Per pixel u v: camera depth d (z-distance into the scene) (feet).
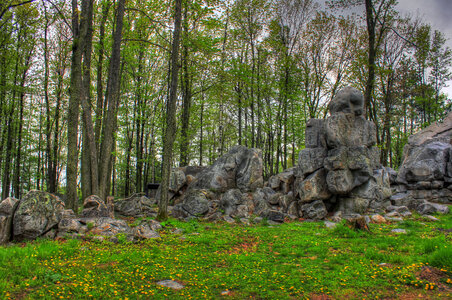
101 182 52.37
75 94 48.78
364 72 83.56
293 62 92.68
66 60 90.68
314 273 22.79
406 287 19.34
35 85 87.81
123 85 93.25
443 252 22.56
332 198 56.90
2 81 80.38
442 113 127.13
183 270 23.97
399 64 105.60
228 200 57.57
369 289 19.34
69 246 29.45
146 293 18.75
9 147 85.35
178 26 53.78
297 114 105.91
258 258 27.66
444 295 17.81
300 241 34.04
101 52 69.62
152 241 33.94
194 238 35.86
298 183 60.54
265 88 96.84
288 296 18.67
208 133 134.10
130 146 97.55
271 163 106.73
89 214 41.68
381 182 56.03
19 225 31.91
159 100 97.19
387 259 25.41
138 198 59.31
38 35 85.92
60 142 117.80
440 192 64.80
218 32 98.73
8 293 17.42
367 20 68.39
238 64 82.33
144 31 78.23
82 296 17.79
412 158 70.85
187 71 77.77
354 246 30.48
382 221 46.91
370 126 59.11
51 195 36.09
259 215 55.62
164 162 51.67
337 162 54.49
